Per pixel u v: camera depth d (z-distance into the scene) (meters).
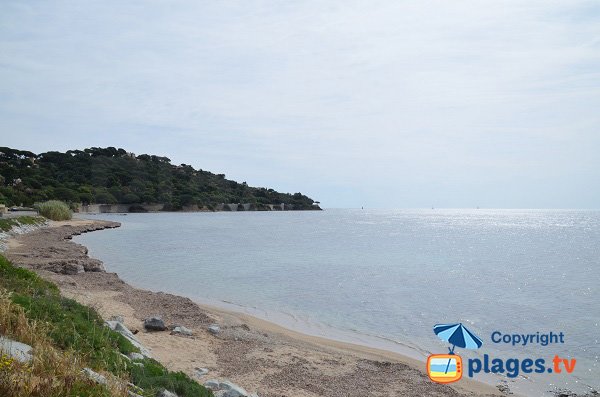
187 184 198.25
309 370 13.35
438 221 154.00
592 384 13.11
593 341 17.12
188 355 13.64
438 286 28.89
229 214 180.00
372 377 13.14
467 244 62.19
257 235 74.12
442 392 12.27
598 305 23.33
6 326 7.93
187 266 36.75
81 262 28.91
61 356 7.16
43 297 11.54
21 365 6.23
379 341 17.36
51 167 159.50
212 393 9.77
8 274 12.83
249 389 11.48
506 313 21.58
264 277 31.91
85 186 148.25
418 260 42.69
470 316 21.03
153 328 15.98
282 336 17.38
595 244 64.19
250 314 21.38
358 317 20.97
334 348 16.11
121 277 30.67
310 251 49.88
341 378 12.89
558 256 47.78
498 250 54.00
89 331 10.05
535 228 113.25
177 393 9.03
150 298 21.25
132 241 57.34
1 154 149.62
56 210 75.31
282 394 11.36
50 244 41.09
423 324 19.70
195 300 24.22
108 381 7.06
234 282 29.88
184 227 91.38
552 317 20.83
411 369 13.98
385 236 76.19
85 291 20.98
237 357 13.99
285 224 114.31
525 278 32.50
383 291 27.06
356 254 47.34
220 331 16.84
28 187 121.69
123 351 10.41
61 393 6.04
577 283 30.33
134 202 161.75
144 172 187.62
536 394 12.40
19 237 45.25
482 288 28.17
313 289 27.62
